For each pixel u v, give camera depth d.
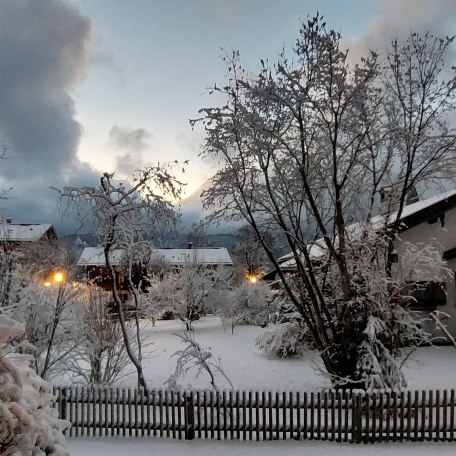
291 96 9.85
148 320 26.92
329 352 10.94
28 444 4.05
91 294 11.76
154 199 10.84
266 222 11.76
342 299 11.62
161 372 14.72
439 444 8.29
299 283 12.55
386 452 7.93
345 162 11.06
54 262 14.14
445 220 18.55
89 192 10.42
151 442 8.50
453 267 18.42
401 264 11.70
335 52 9.66
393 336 10.77
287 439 8.53
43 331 10.96
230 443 8.41
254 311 28.34
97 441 8.58
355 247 11.08
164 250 46.69
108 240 10.69
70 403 8.97
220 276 28.39
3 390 4.14
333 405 8.48
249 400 8.58
